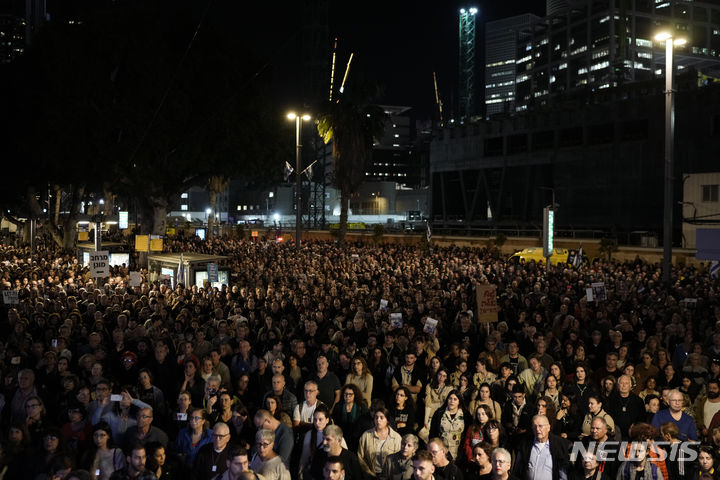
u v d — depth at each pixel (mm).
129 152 35969
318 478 6820
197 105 37781
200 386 9578
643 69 138125
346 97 47250
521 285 22938
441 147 97062
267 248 43875
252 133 39094
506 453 6145
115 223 81312
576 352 11148
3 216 57781
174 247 45031
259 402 9961
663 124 68688
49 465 6777
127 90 36094
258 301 18297
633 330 13906
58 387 9930
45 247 50469
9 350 11195
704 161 64562
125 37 33906
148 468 6750
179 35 37844
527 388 9750
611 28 136750
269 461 6625
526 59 169000
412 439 6746
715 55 144875
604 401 8727
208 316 16109
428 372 10367
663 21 141000
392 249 43531
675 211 66500
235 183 140125
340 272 25609
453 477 6590
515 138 86250
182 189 42500
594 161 75438
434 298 17703
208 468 6840
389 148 167875
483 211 91812
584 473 6703
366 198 128875
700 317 15398
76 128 34812
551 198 82000
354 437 7969
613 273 26234
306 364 10828
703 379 9867
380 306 16734
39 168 40188
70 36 34344
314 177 86438
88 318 15266
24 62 37250
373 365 11211
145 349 11164
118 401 8055
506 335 13688
